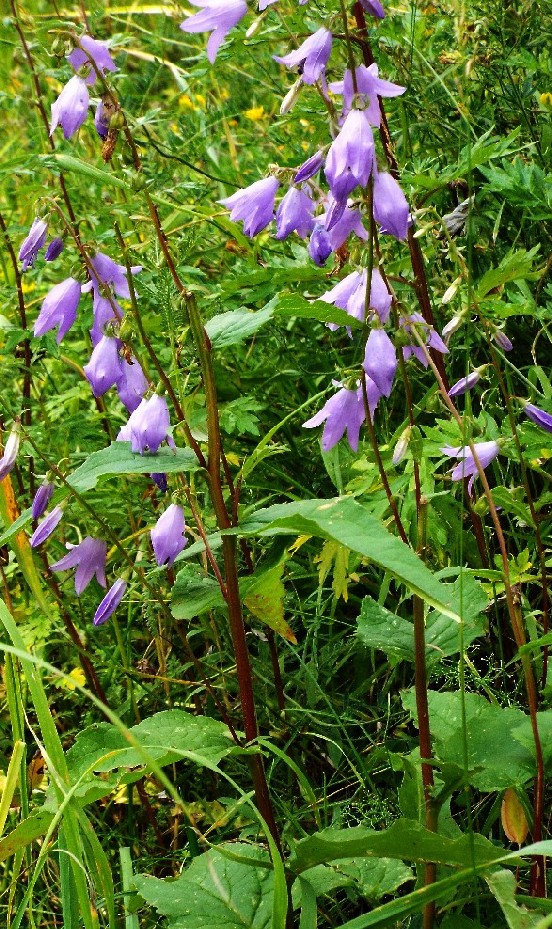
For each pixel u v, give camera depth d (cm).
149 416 80
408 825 75
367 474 96
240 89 151
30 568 90
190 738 81
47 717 80
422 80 111
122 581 87
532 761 80
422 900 75
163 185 108
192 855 88
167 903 80
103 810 98
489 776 80
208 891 81
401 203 76
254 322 82
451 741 81
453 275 102
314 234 81
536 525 85
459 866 77
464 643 81
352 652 99
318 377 111
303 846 77
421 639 79
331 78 79
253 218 83
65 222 85
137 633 105
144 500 108
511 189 97
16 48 112
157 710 102
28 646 98
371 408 81
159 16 182
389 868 82
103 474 80
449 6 114
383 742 93
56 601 102
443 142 111
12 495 95
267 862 79
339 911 86
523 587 97
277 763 95
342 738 95
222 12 81
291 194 82
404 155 109
